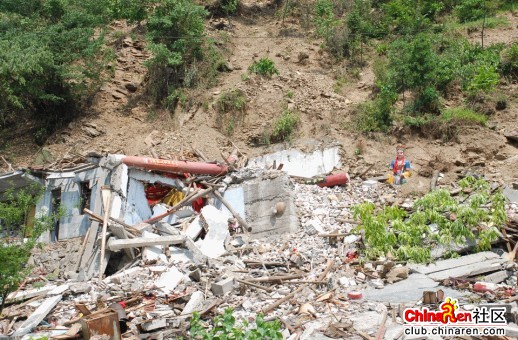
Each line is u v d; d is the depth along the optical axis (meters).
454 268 11.20
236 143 20.77
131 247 13.28
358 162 18.48
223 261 13.16
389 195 16.14
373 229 12.12
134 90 24.12
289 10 28.62
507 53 21.86
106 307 10.52
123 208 15.27
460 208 11.95
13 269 10.04
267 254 13.46
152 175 16.27
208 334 8.24
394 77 20.75
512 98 20.39
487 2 26.38
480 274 10.96
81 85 23.27
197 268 12.36
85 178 16.09
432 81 20.80
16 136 23.22
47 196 16.16
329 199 15.80
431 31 24.62
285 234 14.38
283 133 20.56
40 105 23.47
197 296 11.01
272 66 23.11
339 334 8.80
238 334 8.05
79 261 13.84
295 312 10.08
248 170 16.69
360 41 24.66
